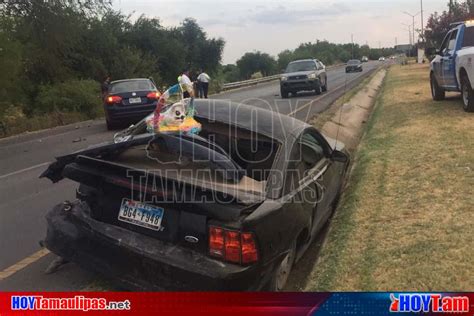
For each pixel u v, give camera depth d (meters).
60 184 8.62
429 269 4.20
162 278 3.68
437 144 8.84
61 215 4.53
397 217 5.50
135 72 36.72
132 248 3.79
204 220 3.65
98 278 4.56
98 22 34.56
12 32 23.22
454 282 3.98
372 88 28.05
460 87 12.42
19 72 24.11
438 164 7.43
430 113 12.75
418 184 6.57
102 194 4.14
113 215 4.07
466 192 6.03
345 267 4.46
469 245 4.55
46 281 4.56
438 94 15.27
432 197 5.99
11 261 5.07
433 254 4.45
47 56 26.84
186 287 3.59
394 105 15.73
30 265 4.95
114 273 3.92
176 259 3.62
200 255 3.64
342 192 7.16
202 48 57.06
